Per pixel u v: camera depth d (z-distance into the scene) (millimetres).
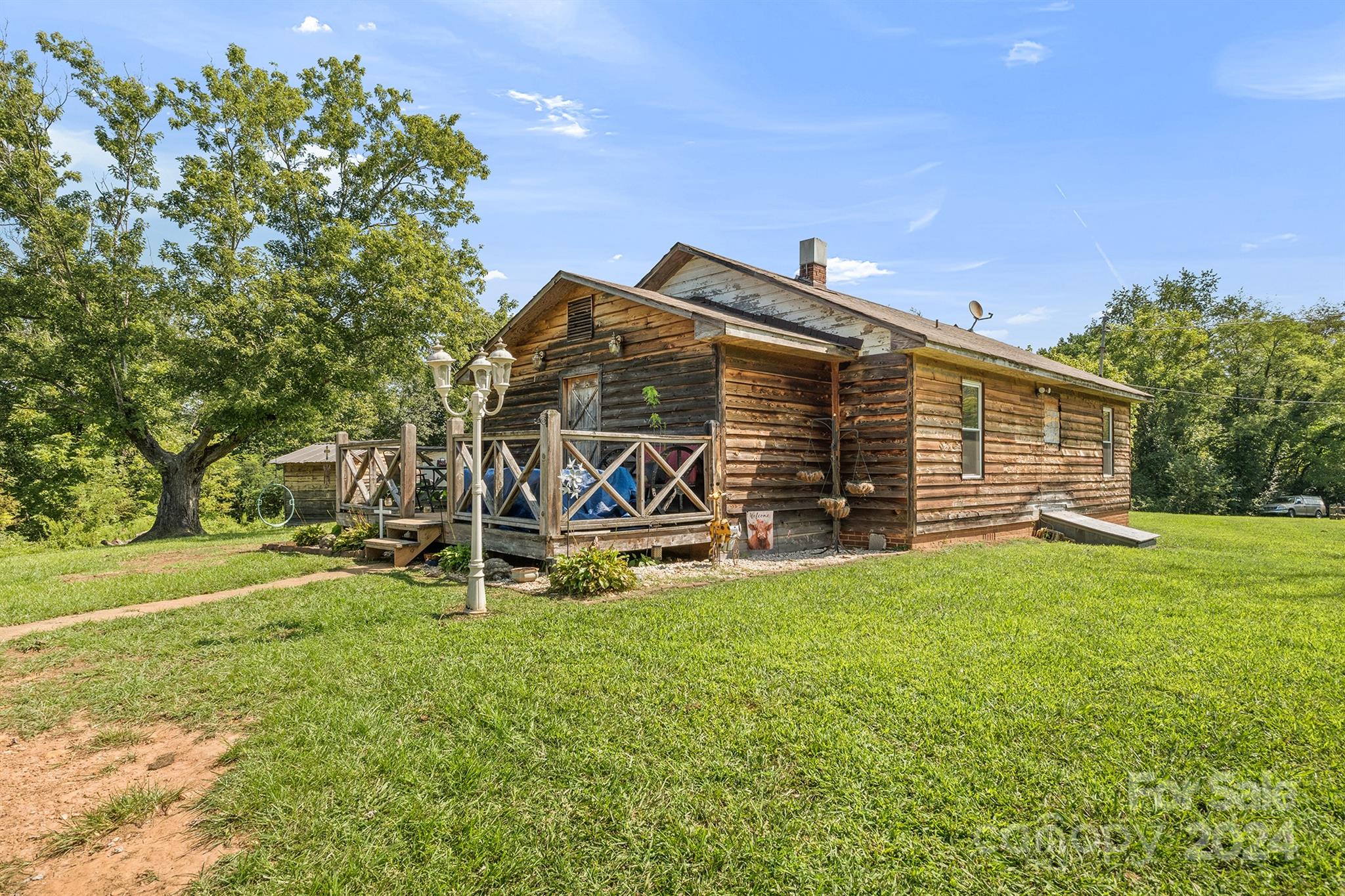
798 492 9336
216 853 2318
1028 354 14891
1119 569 7246
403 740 3004
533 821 2402
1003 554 8469
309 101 17406
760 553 8734
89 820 2484
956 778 2590
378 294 15945
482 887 2090
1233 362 32969
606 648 4215
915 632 4547
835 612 5121
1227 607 5367
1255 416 30000
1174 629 4641
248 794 2611
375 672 3861
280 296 15156
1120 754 2783
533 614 5156
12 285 14320
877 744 2863
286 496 23016
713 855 2188
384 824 2404
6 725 3379
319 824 2406
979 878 2068
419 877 2131
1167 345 33156
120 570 8195
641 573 7020
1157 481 29359
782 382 9188
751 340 8195
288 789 2617
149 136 15922
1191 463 28141
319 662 4062
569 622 4871
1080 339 41156
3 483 19547
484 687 3561
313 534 9844
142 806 2568
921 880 2059
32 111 14992
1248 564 7824
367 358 16312
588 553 6234
